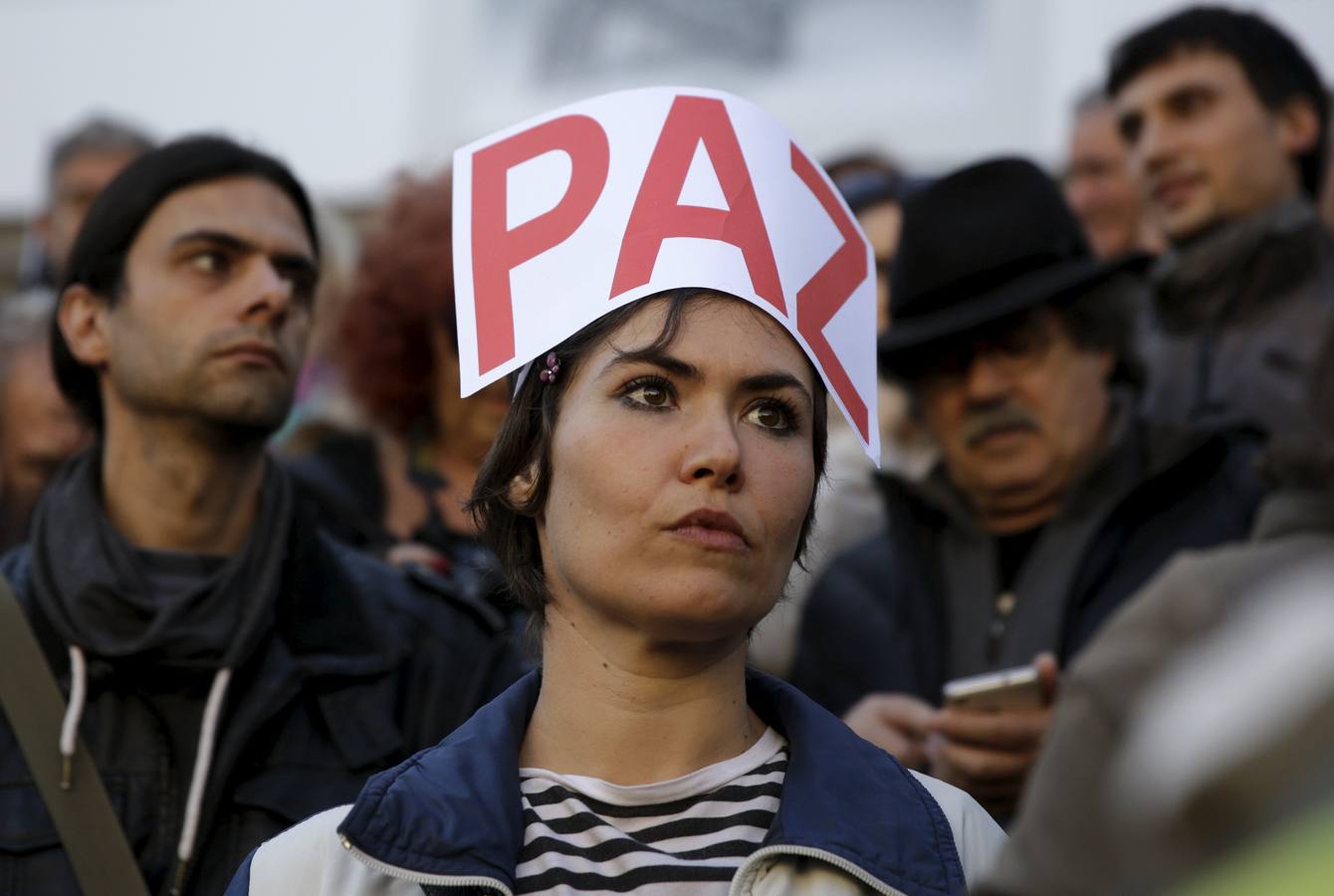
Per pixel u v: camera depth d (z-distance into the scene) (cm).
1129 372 337
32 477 446
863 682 324
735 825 188
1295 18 537
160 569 277
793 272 199
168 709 260
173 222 288
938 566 327
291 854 195
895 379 335
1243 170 370
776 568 189
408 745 269
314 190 646
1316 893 78
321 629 273
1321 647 87
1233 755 84
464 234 207
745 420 192
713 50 617
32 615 265
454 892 181
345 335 374
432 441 366
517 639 286
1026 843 138
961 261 326
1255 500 305
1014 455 319
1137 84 386
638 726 192
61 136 510
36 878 243
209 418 279
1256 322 356
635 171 200
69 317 295
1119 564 307
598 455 188
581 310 194
